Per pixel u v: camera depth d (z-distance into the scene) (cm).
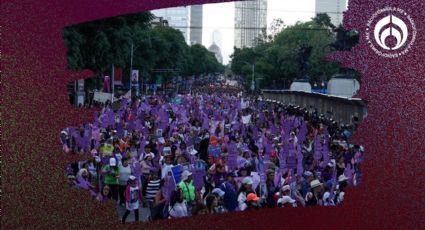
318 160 1290
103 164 1205
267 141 1531
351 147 1287
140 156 1327
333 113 2336
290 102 3844
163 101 3388
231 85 8775
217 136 1755
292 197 1045
